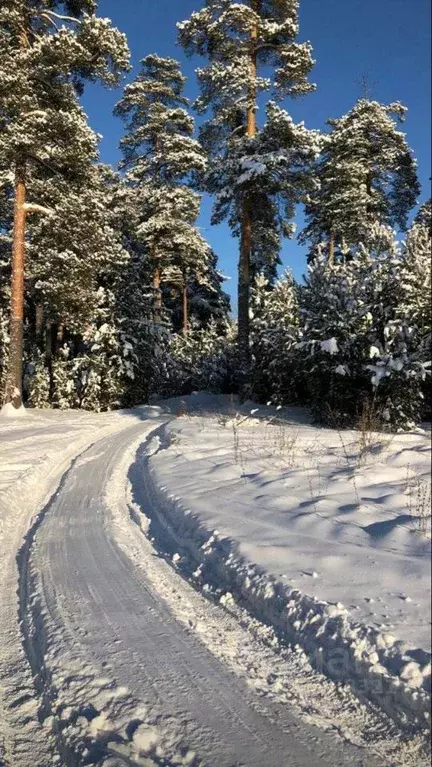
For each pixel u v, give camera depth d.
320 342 12.37
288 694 3.15
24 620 4.41
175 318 41.84
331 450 8.84
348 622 3.37
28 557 5.79
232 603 4.26
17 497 8.40
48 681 3.46
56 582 5.01
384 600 3.55
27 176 18.27
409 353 11.38
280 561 4.37
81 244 19.27
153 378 25.27
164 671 3.45
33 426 16.48
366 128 26.33
